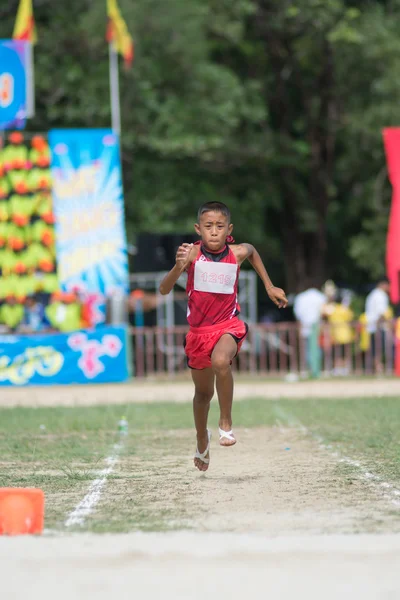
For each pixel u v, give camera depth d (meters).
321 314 58.28
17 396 44.41
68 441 27.42
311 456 23.39
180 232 72.94
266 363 57.12
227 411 18.89
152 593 10.55
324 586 10.77
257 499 17.31
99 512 16.09
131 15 70.56
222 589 10.69
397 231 54.84
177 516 15.64
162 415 34.25
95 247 53.97
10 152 54.09
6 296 54.69
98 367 51.91
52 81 70.31
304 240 85.38
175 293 60.31
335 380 52.09
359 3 82.69
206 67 74.25
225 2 75.38
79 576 11.27
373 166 81.38
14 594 10.60
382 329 56.50
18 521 14.20
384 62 78.88
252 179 81.31
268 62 83.12
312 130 81.75
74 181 53.97
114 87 55.03
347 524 14.65
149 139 71.31
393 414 32.56
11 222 54.44
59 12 71.75
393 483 18.98
